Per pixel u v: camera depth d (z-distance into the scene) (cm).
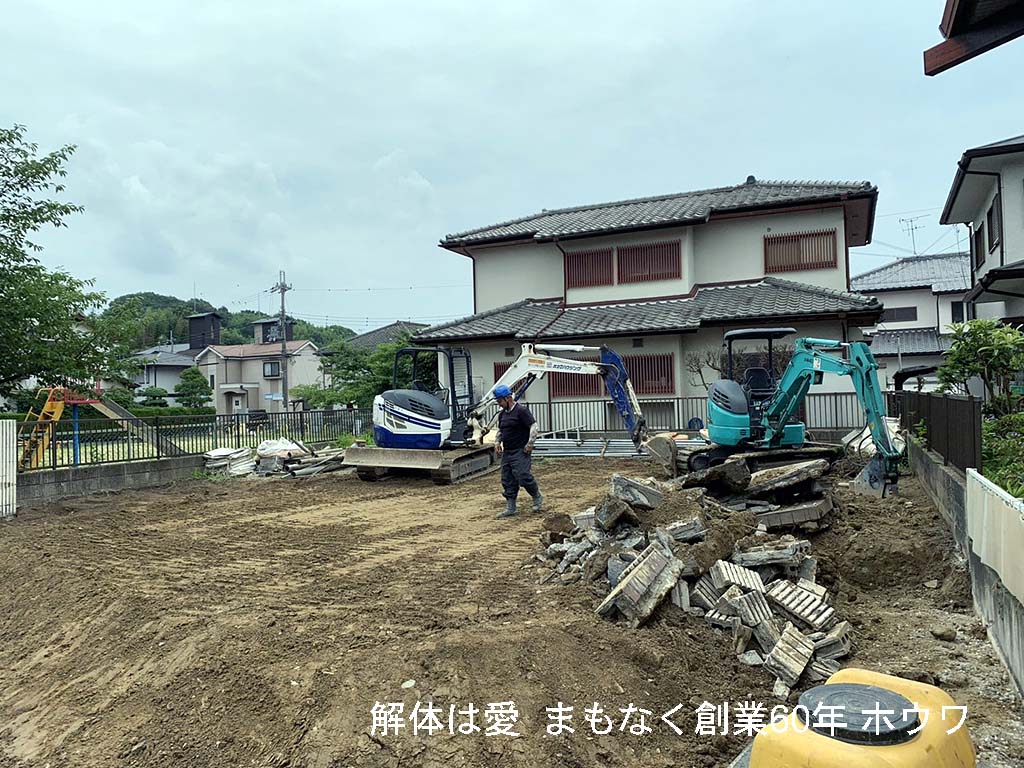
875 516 839
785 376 1077
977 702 470
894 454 937
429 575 694
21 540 920
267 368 5075
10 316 1283
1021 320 1443
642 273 2016
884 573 723
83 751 448
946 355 1005
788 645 525
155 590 668
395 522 997
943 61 593
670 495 738
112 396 1900
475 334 2016
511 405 1002
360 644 508
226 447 1689
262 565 761
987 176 1520
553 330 1895
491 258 2303
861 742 220
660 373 1862
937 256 3553
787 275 1930
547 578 662
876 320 1716
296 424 1942
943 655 544
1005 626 511
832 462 1134
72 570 757
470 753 400
